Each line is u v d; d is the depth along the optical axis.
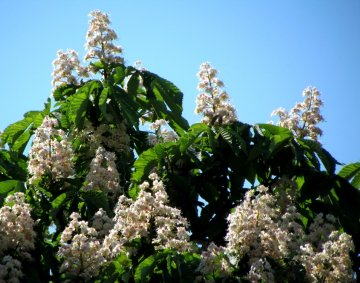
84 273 8.41
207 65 11.19
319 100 10.88
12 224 8.78
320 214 8.97
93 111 11.09
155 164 10.34
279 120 10.97
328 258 8.27
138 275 8.15
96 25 11.95
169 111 11.11
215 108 10.95
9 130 11.27
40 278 8.98
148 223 8.66
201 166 10.50
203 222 10.28
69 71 11.77
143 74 11.32
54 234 9.73
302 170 10.16
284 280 8.34
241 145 10.09
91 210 9.61
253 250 8.32
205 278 8.15
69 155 10.09
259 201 8.55
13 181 9.73
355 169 10.19
